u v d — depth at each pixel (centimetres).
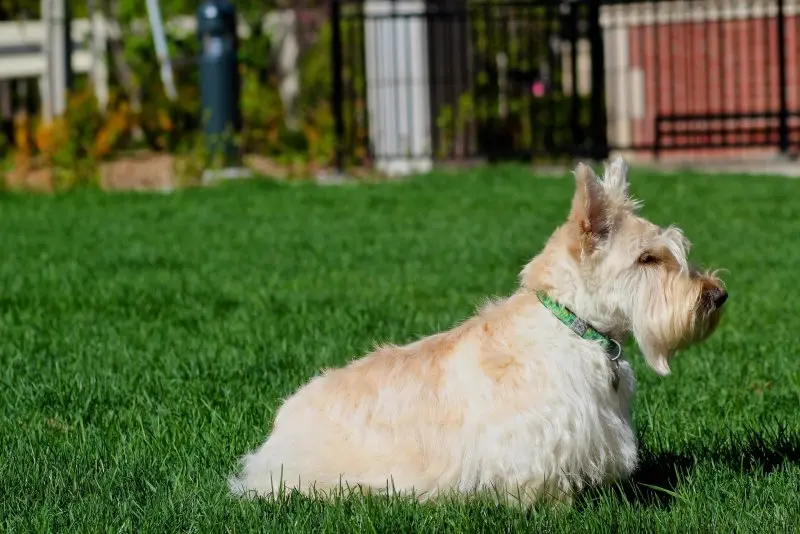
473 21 2141
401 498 492
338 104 2097
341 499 499
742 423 635
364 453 504
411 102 2133
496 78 2227
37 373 769
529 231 1414
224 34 1986
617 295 509
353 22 2389
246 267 1221
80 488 548
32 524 500
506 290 1070
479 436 488
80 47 3019
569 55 2478
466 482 491
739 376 742
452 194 1762
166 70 2412
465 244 1334
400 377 511
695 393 704
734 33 2012
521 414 484
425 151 2150
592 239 505
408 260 1251
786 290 1045
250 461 538
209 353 819
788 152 2053
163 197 1820
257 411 661
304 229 1485
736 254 1230
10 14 3052
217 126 1997
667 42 2391
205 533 480
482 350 501
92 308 1012
